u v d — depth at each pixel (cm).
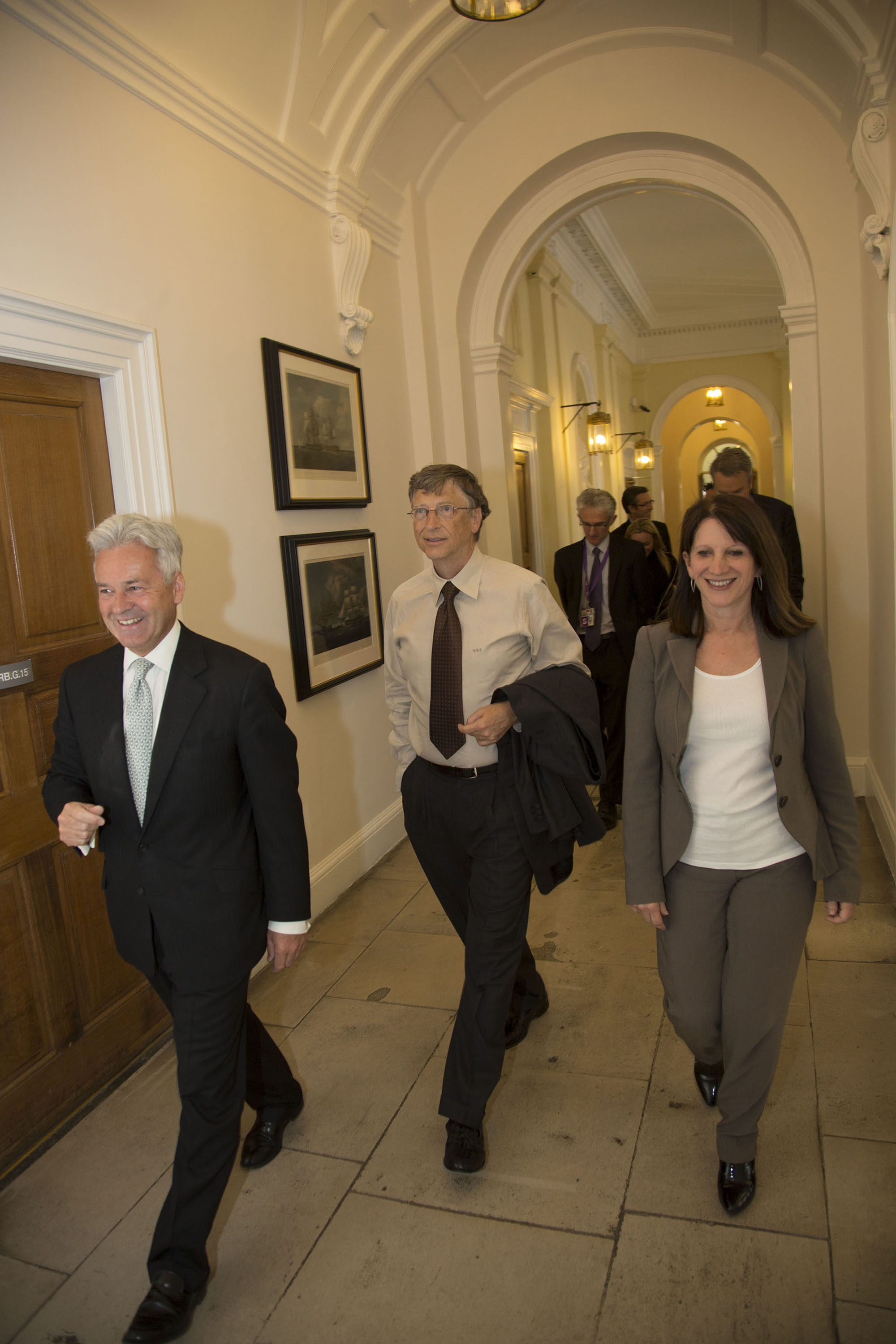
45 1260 193
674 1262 178
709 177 476
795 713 172
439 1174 210
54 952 242
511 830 211
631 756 187
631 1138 217
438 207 500
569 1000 285
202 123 303
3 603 229
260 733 176
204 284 304
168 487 278
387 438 461
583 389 998
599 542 450
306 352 368
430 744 221
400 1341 166
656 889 183
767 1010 177
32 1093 233
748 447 2131
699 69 452
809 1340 158
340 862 392
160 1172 220
